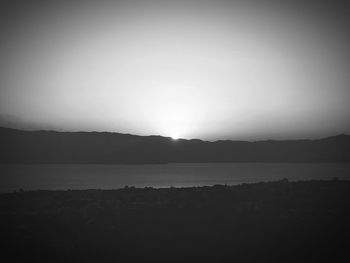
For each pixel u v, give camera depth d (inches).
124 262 645.3
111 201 1185.4
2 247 711.7
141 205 1130.7
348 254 688.4
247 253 697.0
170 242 768.3
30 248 711.7
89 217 956.6
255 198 1294.3
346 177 3304.6
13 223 887.7
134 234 821.2
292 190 1423.5
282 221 945.5
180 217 977.5
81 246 731.4
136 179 3506.4
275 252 702.5
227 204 1165.1
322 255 682.2
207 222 935.7
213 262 646.5
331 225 904.3
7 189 2346.2
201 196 1278.3
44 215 968.3
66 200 1230.3
